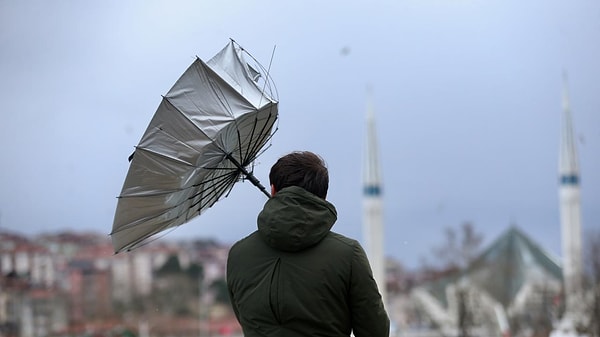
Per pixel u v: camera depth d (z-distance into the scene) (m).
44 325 141.88
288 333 6.45
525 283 122.06
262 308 6.49
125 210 7.65
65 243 175.12
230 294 6.89
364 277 6.46
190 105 7.57
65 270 166.12
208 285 195.12
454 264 122.31
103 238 183.25
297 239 6.43
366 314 6.47
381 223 123.06
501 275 119.19
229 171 7.91
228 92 7.65
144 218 7.74
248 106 7.62
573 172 123.88
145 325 158.00
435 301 138.12
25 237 149.75
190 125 7.52
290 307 6.42
